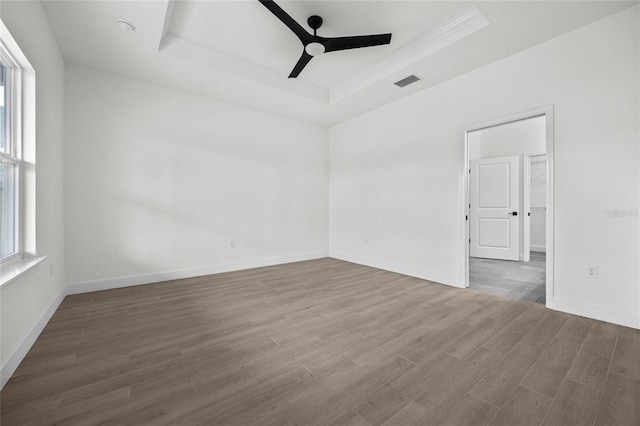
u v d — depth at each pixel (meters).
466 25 2.62
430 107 3.78
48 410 1.34
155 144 3.67
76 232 3.15
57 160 2.77
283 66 3.60
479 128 3.28
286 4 2.46
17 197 2.03
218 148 4.20
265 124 4.70
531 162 6.28
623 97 2.31
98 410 1.35
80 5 2.23
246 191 4.50
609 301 2.38
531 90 2.82
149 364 1.75
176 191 3.84
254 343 2.03
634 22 2.25
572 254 2.57
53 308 2.56
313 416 1.32
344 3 2.46
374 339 2.10
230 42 3.06
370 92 3.92
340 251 5.34
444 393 1.48
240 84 3.66
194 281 3.71
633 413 1.33
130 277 3.48
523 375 1.64
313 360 1.81
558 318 2.47
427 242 3.85
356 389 1.52
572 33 2.56
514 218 5.14
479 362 1.78
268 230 4.75
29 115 2.10
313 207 5.36
